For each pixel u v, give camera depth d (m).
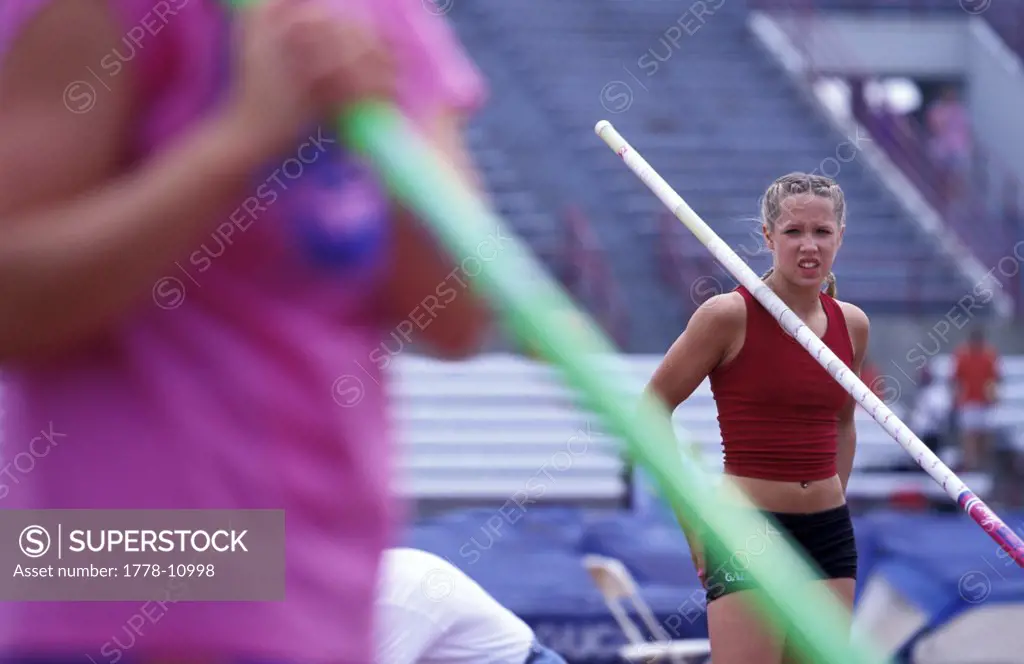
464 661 13.23
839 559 13.34
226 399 4.52
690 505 4.61
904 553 21.31
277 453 4.54
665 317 54.62
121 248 4.13
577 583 20.17
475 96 4.96
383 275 4.84
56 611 4.55
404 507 5.08
